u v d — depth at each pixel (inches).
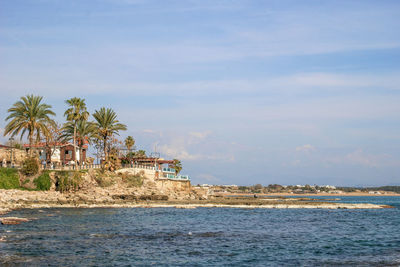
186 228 2071.9
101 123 4146.2
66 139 4067.4
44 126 3629.4
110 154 4217.5
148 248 1491.1
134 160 4835.1
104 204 3304.6
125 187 3981.3
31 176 3627.0
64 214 2541.8
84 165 4126.5
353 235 1915.6
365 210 3553.2
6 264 1188.5
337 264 1269.7
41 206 3029.0
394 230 2114.9
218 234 1881.2
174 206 3422.7
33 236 1662.2
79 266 1201.4
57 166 3937.0
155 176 4424.2
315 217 2807.6
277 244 1628.9
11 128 3506.4
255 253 1437.0
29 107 3572.8
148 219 2433.6
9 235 1668.3
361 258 1365.7
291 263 1285.7
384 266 1237.1
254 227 2175.2
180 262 1282.0
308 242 1690.5
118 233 1828.2
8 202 3105.3
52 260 1257.4
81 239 1635.1
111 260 1285.7
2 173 3538.4
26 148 4448.8
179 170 6245.1
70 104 3966.5
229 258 1349.7
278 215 2910.9
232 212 3085.6
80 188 3686.0
